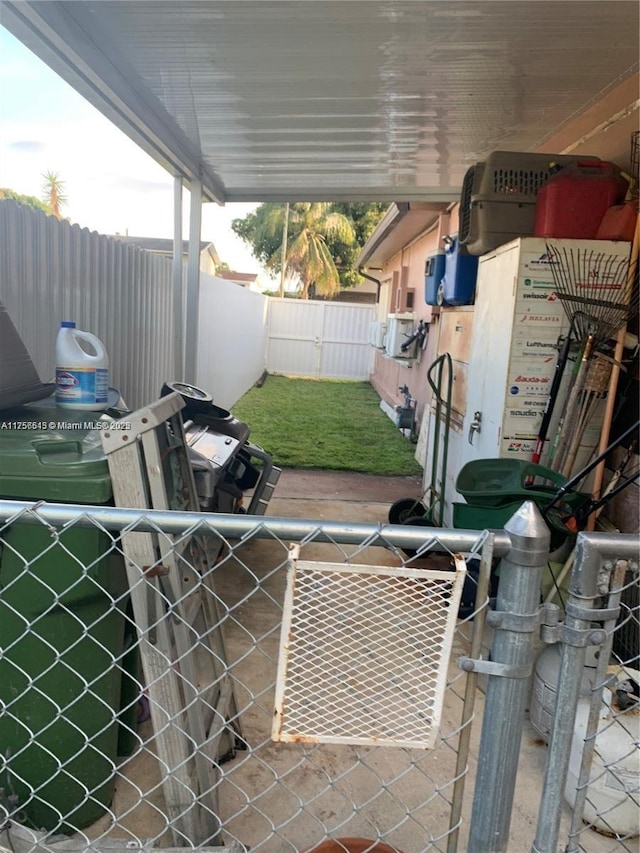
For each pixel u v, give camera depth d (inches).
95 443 70.4
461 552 49.3
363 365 687.1
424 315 360.2
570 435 126.8
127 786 79.5
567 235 132.0
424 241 387.5
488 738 48.1
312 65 127.2
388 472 274.4
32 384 88.7
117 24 110.7
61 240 135.9
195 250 215.6
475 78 133.8
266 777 83.0
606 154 145.9
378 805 79.0
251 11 104.9
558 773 48.8
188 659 67.4
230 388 418.0
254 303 545.0
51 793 70.4
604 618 46.0
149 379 208.5
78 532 64.6
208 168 214.1
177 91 142.3
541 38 113.7
